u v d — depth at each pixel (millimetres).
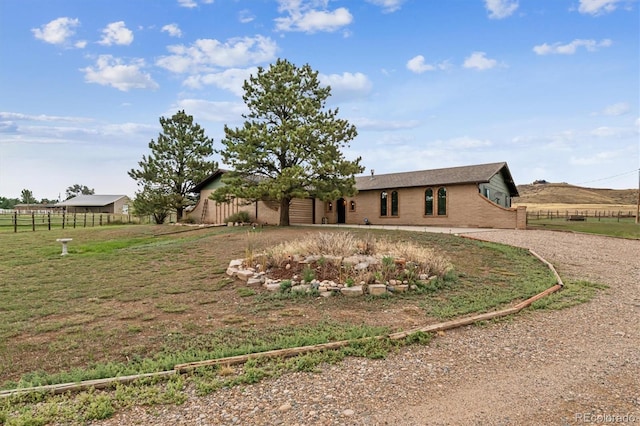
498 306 6918
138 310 6918
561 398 3520
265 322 6090
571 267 10656
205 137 29594
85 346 5207
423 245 13227
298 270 8758
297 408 3330
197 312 6738
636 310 6809
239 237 16078
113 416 3240
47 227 26312
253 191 18484
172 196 27703
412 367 4262
